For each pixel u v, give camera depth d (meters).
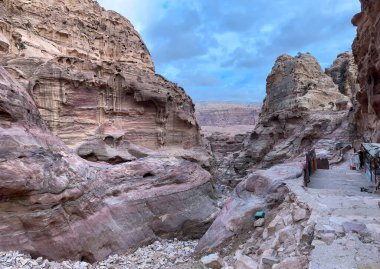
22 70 23.66
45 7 35.28
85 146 24.55
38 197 13.59
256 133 52.72
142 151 28.38
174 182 22.66
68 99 24.70
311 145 40.84
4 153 13.12
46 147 15.98
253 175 12.79
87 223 16.00
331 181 14.26
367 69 20.64
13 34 27.56
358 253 6.09
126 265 14.40
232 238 10.78
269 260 6.84
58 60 25.14
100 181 18.61
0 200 12.66
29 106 16.53
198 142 39.28
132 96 29.52
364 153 16.56
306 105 46.53
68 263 13.30
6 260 11.34
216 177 44.94
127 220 18.30
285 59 57.53
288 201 10.30
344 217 7.89
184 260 12.18
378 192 11.08
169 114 33.06
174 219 20.80
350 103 51.38
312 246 6.60
